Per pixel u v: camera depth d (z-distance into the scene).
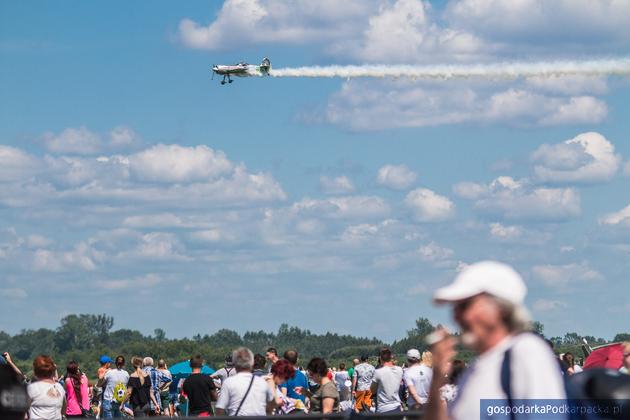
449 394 13.79
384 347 24.67
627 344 16.58
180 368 40.59
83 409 31.53
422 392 23.73
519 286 6.93
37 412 19.34
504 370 6.74
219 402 18.11
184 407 38.81
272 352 26.11
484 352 6.96
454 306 7.05
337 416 12.64
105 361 33.50
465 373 7.26
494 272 6.91
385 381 24.28
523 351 6.72
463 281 6.94
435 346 7.24
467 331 6.96
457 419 7.10
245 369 18.23
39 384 19.45
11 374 9.77
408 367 24.12
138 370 33.06
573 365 27.00
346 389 32.72
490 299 6.86
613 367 21.16
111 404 32.47
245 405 17.97
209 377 25.55
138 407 33.00
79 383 30.56
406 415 12.64
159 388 35.81
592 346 27.28
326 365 21.30
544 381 6.63
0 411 9.42
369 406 27.56
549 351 6.79
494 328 6.88
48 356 19.80
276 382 21.25
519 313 6.89
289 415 12.62
